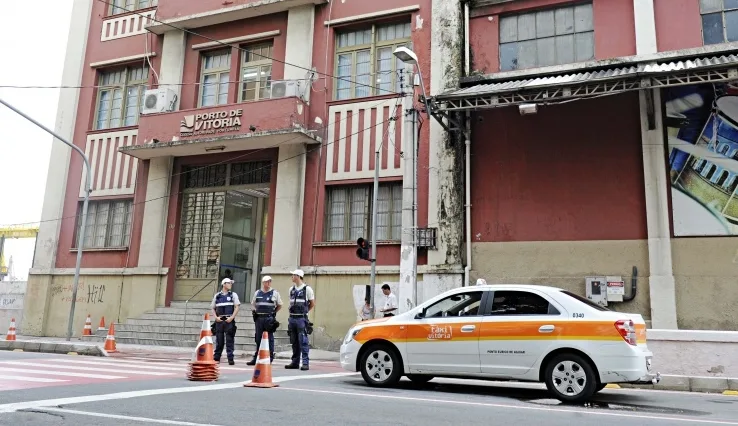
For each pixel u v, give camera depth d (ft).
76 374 28.76
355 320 50.08
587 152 45.78
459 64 50.24
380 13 54.24
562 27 48.67
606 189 44.78
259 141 54.24
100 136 64.39
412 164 45.14
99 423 16.93
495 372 25.63
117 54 65.72
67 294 62.08
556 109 47.26
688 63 38.09
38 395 21.79
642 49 44.78
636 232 43.39
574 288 44.21
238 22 60.29
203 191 59.52
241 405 20.57
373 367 28.17
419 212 49.52
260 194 60.90
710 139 42.37
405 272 44.78
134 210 60.64
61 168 65.00
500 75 48.57
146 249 59.11
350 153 53.26
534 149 47.32
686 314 40.96
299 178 54.13
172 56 62.18
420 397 24.36
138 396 21.84
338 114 54.29
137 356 43.04
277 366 37.63
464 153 49.21
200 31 61.87
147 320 55.67
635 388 32.09
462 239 47.83
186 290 58.13
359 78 55.06
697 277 41.16
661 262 41.88
